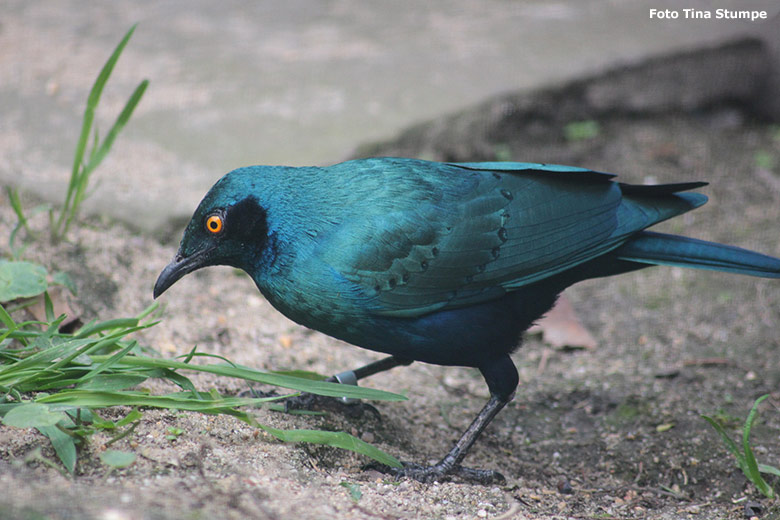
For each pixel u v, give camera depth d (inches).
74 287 361.1
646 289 495.5
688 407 385.7
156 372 295.7
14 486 225.3
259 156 510.3
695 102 642.8
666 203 343.6
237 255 312.7
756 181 579.2
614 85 617.6
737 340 442.6
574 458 363.6
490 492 299.4
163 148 517.0
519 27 697.0
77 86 585.0
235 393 343.3
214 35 680.4
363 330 316.2
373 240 305.0
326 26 703.1
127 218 449.1
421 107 567.5
